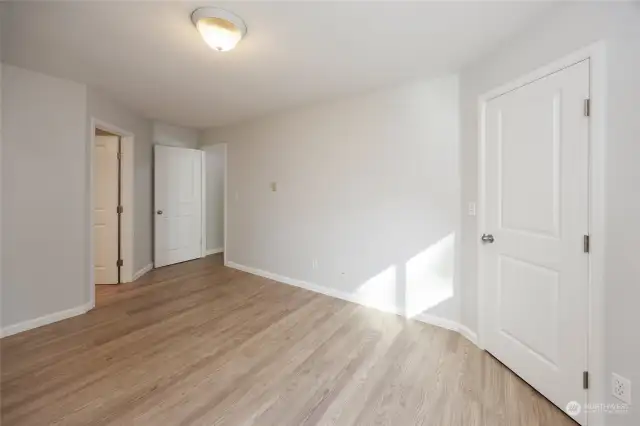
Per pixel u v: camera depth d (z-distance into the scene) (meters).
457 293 2.53
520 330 1.88
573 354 1.54
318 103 3.44
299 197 3.73
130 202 3.80
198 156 5.06
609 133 1.37
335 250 3.39
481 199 2.21
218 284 3.82
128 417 1.53
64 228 2.74
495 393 1.75
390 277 2.96
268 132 4.05
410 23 1.81
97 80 2.74
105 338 2.38
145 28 1.89
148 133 4.26
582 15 1.48
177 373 1.92
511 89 1.94
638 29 1.26
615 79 1.34
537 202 1.75
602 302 1.40
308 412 1.59
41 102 2.56
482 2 1.60
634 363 1.28
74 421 1.50
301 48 2.13
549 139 1.67
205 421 1.51
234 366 2.01
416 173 2.74
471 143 2.34
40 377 1.86
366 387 1.80
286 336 2.44
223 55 2.25
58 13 1.73
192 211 5.05
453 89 2.52
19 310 2.46
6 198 2.38
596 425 1.43
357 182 3.17
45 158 2.60
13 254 2.43
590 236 1.45
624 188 1.31
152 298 3.29
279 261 3.98
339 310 3.01
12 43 2.06
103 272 3.75
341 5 1.65
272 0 1.61
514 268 1.93
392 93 2.88
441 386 1.81
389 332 2.52
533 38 1.77
